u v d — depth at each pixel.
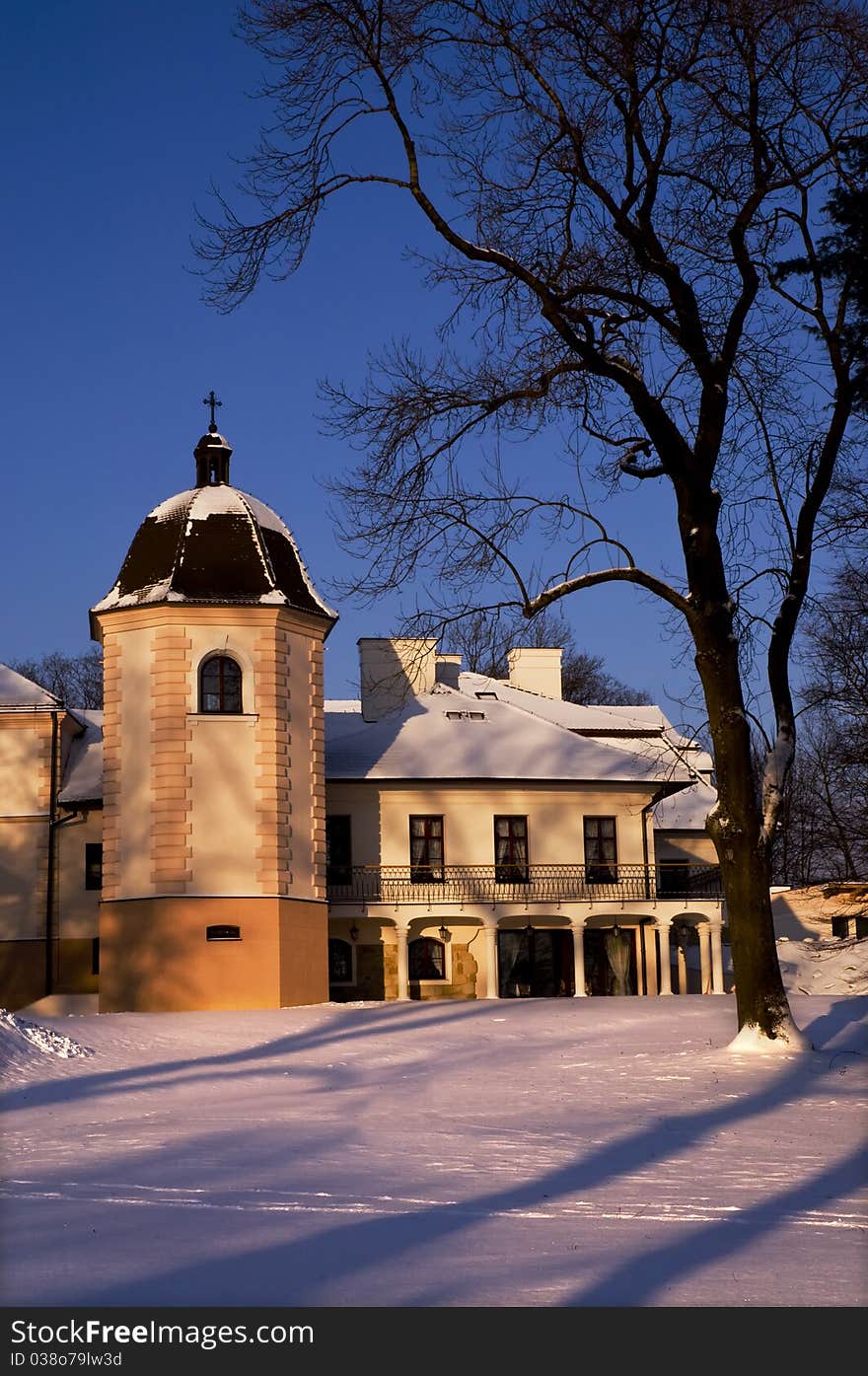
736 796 22.88
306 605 37.09
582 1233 11.46
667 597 22.92
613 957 42.28
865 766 37.03
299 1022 27.91
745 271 22.17
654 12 20.44
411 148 21.73
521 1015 28.20
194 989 34.22
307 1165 14.58
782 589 23.12
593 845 42.44
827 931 46.72
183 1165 14.56
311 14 20.66
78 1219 11.88
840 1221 12.05
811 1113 17.92
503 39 20.94
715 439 22.58
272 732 35.69
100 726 43.59
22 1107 19.06
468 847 41.62
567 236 22.70
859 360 22.16
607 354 23.03
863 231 20.95
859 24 20.55
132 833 35.19
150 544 37.12
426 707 44.22
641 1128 16.97
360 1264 10.35
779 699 23.27
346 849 41.09
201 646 35.69
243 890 34.91
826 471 22.62
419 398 22.66
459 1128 17.05
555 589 22.55
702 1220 12.03
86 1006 38.47
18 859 40.06
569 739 43.75
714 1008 28.53
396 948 40.78
